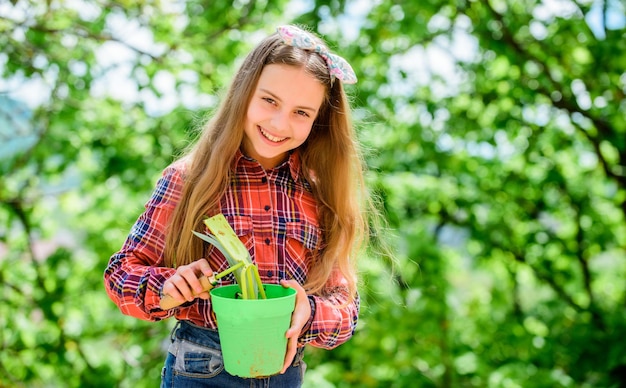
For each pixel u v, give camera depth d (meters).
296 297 1.43
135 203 5.10
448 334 5.44
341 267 1.67
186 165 1.62
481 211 6.16
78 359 5.10
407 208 6.26
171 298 1.38
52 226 5.37
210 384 1.54
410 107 5.46
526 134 5.46
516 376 4.91
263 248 1.56
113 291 1.48
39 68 4.18
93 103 4.74
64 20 4.05
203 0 4.94
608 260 6.75
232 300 1.31
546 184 5.86
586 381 5.21
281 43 1.55
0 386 4.56
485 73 5.20
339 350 5.39
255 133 1.54
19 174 5.11
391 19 4.98
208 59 4.63
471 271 6.56
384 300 5.02
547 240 6.07
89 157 5.18
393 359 5.11
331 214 1.70
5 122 4.34
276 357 1.37
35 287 5.11
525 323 6.02
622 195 5.53
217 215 1.43
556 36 4.92
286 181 1.64
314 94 1.52
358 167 1.76
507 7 5.02
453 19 5.07
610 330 5.32
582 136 5.60
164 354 5.07
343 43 5.02
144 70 4.38
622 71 4.55
